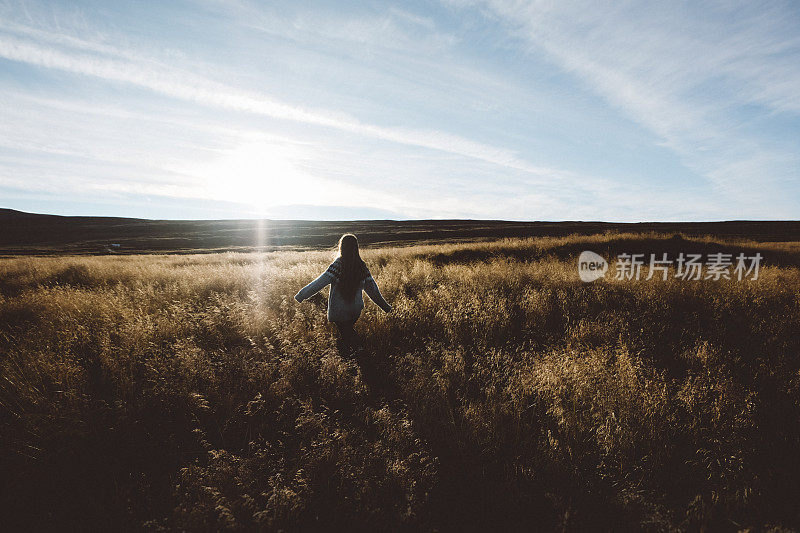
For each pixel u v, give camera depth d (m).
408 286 8.13
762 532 2.29
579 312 6.12
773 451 2.80
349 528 2.38
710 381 3.64
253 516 2.33
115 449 2.97
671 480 2.67
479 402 3.46
